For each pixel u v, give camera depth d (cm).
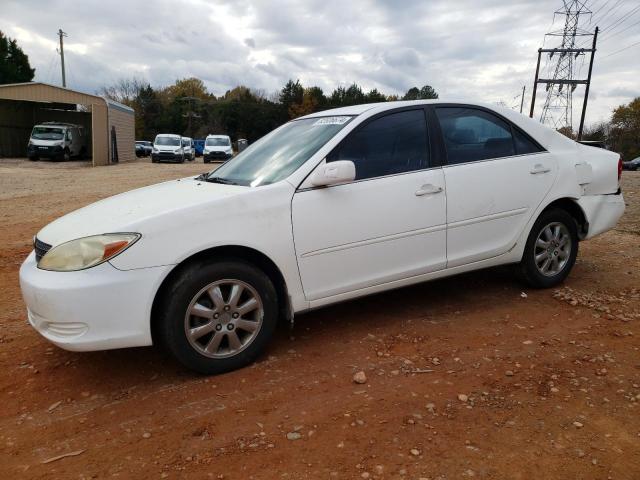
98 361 374
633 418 286
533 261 481
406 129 416
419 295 492
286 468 250
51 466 259
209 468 253
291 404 308
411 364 355
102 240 316
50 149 3025
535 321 426
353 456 258
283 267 359
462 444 265
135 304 319
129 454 266
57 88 2853
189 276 330
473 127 447
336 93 8700
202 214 336
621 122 6066
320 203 369
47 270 322
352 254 383
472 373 340
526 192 459
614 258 618
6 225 916
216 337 343
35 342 408
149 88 8375
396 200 396
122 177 2038
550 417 288
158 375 351
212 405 311
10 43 6022
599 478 240
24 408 315
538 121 489
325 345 389
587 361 353
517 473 244
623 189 1440
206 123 8306
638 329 404
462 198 425
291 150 407
